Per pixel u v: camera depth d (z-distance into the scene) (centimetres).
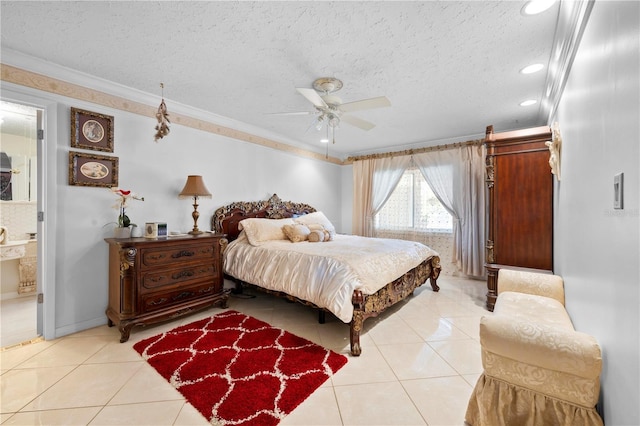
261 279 296
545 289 213
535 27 182
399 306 328
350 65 234
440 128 409
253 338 243
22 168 379
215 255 311
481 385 140
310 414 153
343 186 605
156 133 283
